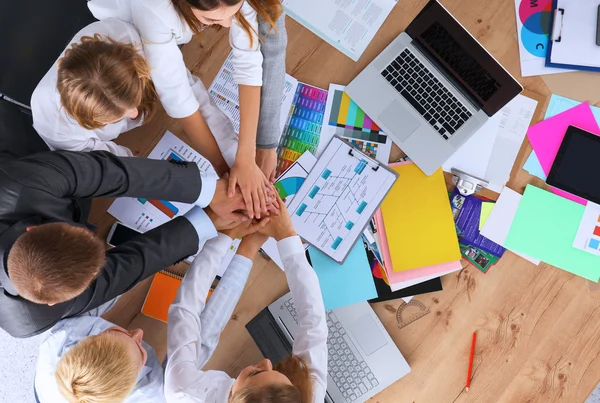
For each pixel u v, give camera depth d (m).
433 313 1.39
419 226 1.39
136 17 1.08
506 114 1.41
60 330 1.19
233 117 1.41
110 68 0.96
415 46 1.38
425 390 1.37
